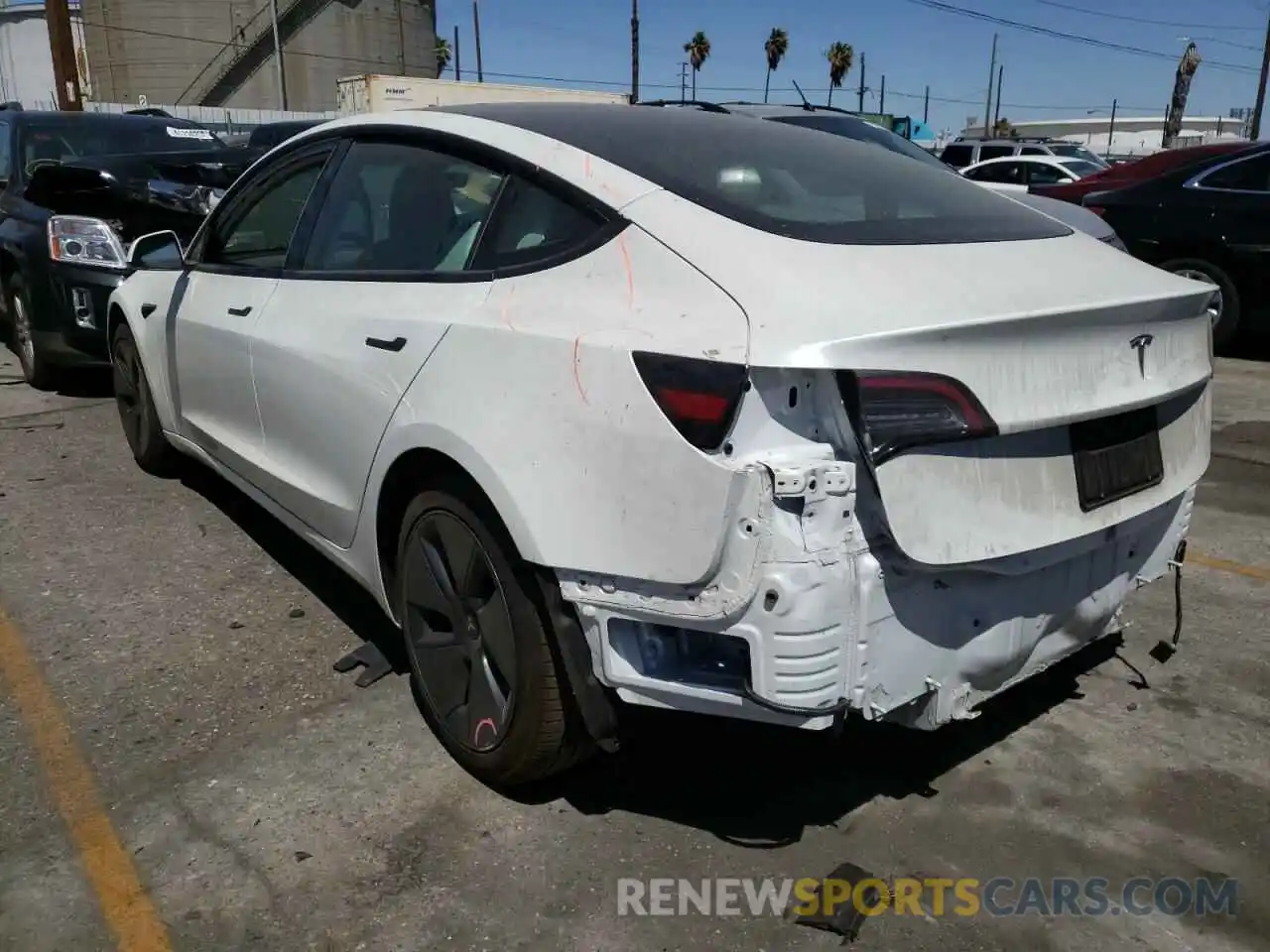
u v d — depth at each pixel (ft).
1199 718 10.84
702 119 10.84
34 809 9.25
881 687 7.56
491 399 8.48
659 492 7.35
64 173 22.93
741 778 9.74
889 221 9.02
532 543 8.05
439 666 9.84
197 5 147.95
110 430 20.92
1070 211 24.95
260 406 12.34
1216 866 8.70
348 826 9.04
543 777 9.22
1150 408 9.09
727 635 7.26
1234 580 14.30
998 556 7.70
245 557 14.73
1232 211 28.12
